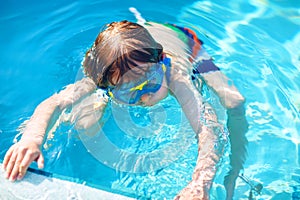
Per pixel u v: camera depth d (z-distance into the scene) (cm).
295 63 296
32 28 324
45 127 221
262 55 300
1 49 306
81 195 191
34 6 345
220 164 215
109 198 190
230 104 242
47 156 229
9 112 261
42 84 278
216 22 331
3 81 282
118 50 210
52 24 326
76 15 334
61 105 239
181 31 280
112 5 345
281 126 250
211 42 309
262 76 282
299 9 349
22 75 286
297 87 277
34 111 244
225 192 213
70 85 253
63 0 352
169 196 213
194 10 344
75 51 299
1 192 192
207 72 252
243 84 274
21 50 305
